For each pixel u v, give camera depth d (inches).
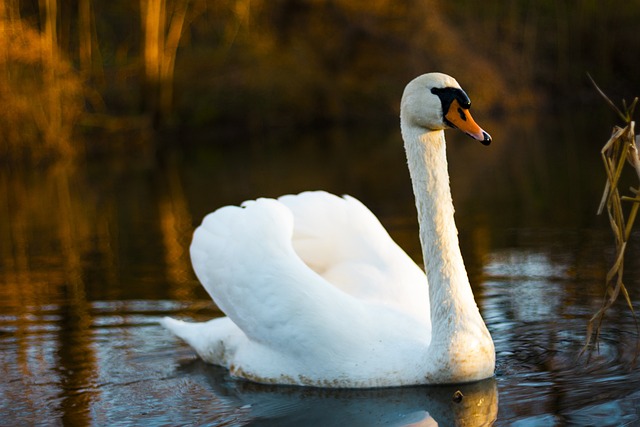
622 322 303.3
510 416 230.8
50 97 904.3
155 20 1056.8
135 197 669.9
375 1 1242.6
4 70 877.8
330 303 268.4
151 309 355.6
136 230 537.3
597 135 922.7
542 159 769.6
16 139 887.1
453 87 255.6
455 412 237.3
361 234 297.0
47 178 798.5
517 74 1248.8
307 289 269.4
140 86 1069.8
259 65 1175.6
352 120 1208.8
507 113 1210.0
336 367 261.9
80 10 1064.2
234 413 246.4
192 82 1136.8
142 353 304.2
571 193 588.4
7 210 637.3
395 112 1208.2
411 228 500.4
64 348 310.2
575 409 231.5
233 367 280.5
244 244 279.9
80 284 403.5
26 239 526.9
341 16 1244.5
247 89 1152.2
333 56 1245.1
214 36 1231.5
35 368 290.0
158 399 259.9
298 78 1188.5
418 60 1222.9
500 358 277.3
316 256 296.5
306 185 679.7
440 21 1240.2
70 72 938.7
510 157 796.0
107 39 1163.9
